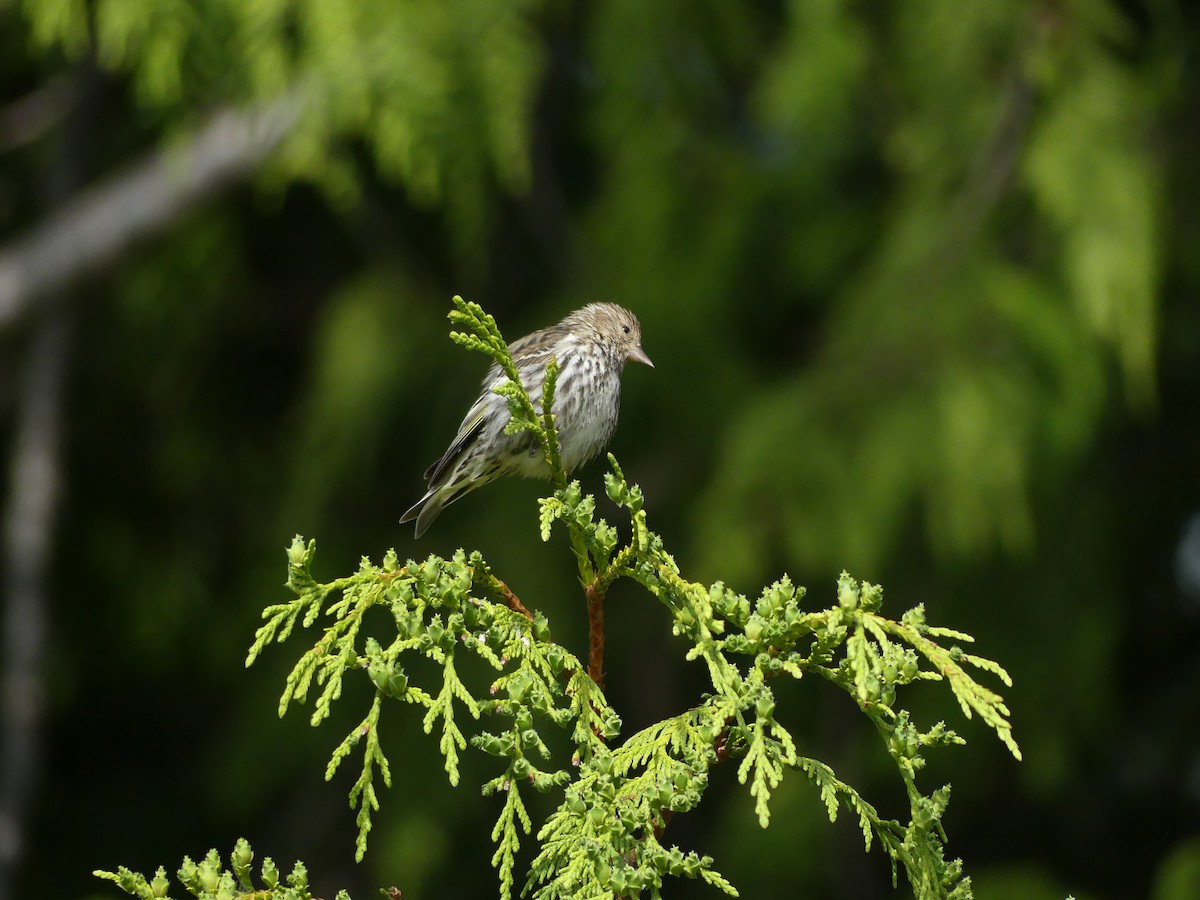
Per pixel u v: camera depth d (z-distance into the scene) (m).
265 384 15.47
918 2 10.70
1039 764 12.23
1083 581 12.33
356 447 13.31
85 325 15.05
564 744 11.64
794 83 11.23
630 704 13.42
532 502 13.00
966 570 11.98
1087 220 9.79
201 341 15.02
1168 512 13.88
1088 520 12.48
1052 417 10.34
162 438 15.08
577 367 8.46
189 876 4.11
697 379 12.98
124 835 15.17
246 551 14.77
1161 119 11.02
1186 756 14.23
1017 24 10.35
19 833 13.17
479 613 4.34
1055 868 14.19
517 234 14.64
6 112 13.91
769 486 10.60
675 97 12.41
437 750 12.69
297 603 4.41
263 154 10.61
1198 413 13.73
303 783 14.08
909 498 10.27
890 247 11.11
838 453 10.55
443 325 13.71
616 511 12.94
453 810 12.62
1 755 13.34
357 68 9.25
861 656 4.05
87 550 14.91
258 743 13.32
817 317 12.86
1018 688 12.16
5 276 12.20
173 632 14.63
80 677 15.30
